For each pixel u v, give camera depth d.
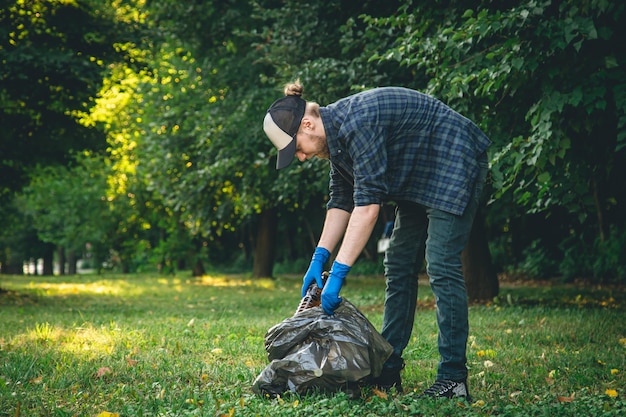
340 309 3.52
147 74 13.66
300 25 10.61
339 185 3.76
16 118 12.80
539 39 5.68
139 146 20.25
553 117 6.05
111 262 34.56
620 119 5.60
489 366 4.57
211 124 13.62
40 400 3.46
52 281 22.08
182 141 15.48
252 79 13.57
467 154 3.39
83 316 8.28
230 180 14.99
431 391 3.39
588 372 4.28
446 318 3.38
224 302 11.58
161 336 5.98
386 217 16.88
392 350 3.52
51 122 12.84
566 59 5.93
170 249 24.17
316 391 3.38
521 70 5.87
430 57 7.11
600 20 5.80
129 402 3.43
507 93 6.97
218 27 13.24
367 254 30.41
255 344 5.51
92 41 12.62
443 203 3.34
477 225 11.12
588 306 10.19
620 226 15.47
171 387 3.78
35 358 4.59
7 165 13.66
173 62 16.22
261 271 21.12
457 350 3.40
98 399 3.50
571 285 17.48
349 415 3.04
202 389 3.74
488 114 7.18
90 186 24.70
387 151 3.37
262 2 12.41
